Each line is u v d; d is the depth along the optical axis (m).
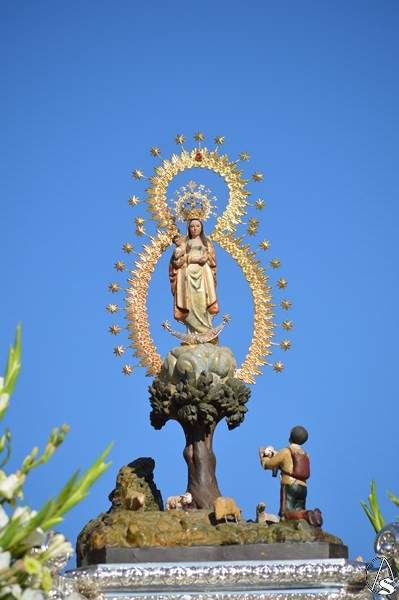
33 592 20.59
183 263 56.16
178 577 44.78
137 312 56.84
